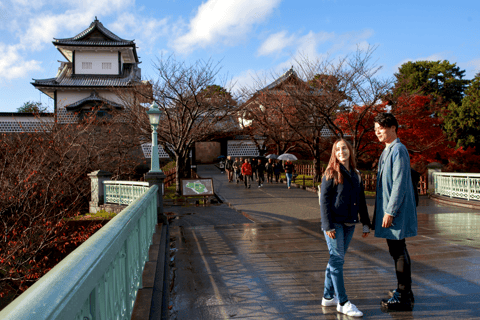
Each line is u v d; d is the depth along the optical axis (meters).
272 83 22.42
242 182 20.98
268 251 5.59
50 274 1.12
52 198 11.23
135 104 18.16
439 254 5.04
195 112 16.23
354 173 3.10
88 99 34.19
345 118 18.62
